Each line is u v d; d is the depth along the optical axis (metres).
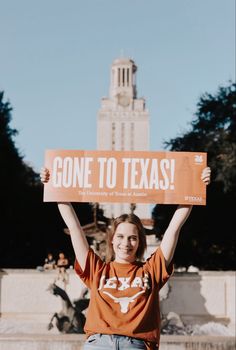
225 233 36.47
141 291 4.05
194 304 20.61
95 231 20.41
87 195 4.54
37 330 17.77
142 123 141.00
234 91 36.72
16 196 41.53
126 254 4.24
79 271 4.31
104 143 140.12
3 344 8.22
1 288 20.58
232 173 32.97
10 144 40.78
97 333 3.94
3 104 40.91
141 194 4.53
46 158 4.59
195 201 4.50
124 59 146.75
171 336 8.45
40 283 20.50
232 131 35.47
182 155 4.57
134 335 3.89
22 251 45.38
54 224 45.56
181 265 39.94
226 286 20.75
